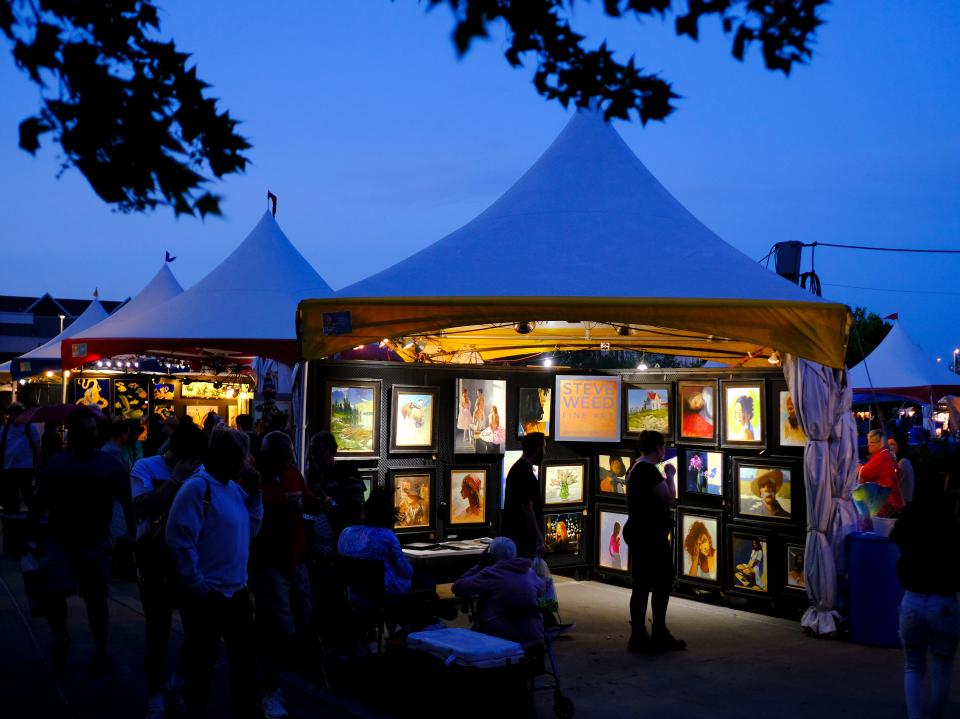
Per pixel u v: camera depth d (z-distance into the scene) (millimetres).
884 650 7957
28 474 13578
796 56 3383
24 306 70000
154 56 3680
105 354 12414
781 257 15391
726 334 7766
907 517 5648
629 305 7691
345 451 9602
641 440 8008
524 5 3449
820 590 8352
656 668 7352
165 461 7051
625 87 3584
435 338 11461
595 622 9008
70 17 3465
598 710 6297
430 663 5828
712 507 10031
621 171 9781
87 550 6742
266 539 6020
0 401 29766
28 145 2930
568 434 10953
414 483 10102
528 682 6398
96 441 6863
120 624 8477
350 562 6734
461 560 8547
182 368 19094
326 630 6629
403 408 10008
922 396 22094
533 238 8828
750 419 9547
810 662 7539
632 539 7891
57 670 6824
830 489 8406
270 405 12945
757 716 6180
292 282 13633
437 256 8758
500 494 10766
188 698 5121
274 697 5949
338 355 11055
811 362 8359
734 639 8328
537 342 11703
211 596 5117
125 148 2922
